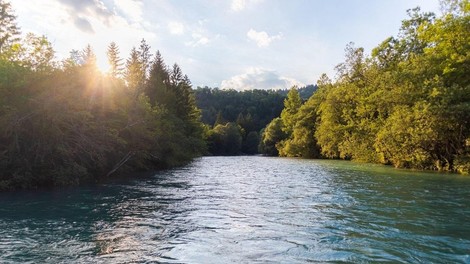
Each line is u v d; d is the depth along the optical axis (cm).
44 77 1800
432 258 680
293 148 6328
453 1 2959
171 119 4106
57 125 1812
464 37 2855
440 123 2556
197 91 16275
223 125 11000
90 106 2070
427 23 3241
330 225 949
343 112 4584
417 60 3033
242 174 2664
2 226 946
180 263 660
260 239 821
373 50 4262
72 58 2061
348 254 707
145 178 2344
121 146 2430
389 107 3180
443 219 1004
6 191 1639
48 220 1021
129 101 2755
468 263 652
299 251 729
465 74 2875
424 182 1909
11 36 3856
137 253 718
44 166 1800
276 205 1262
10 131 1691
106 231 896
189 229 919
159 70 5897
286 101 7312
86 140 1939
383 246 757
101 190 1697
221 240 814
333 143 4809
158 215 1095
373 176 2291
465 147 2627
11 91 1725
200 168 3441
